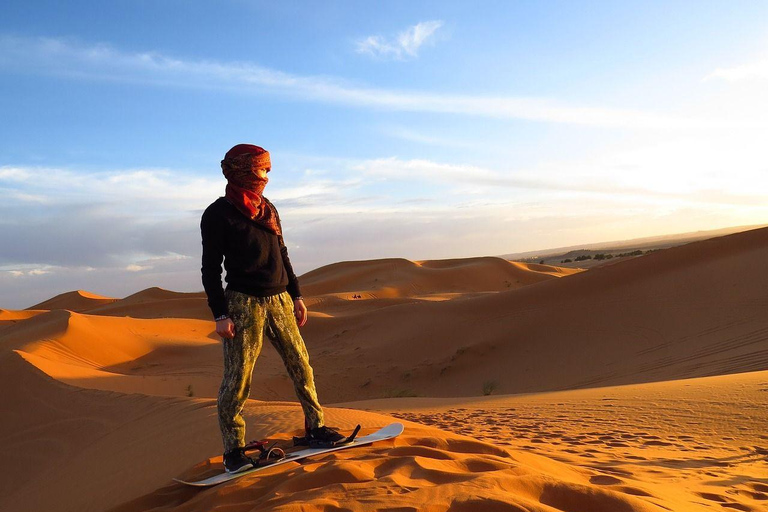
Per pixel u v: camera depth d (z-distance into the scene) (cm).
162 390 2548
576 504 306
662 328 2914
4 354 2084
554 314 3425
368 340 4050
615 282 3538
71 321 3812
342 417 658
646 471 593
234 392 407
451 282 8850
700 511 393
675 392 1240
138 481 613
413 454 384
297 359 436
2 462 1198
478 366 3206
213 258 408
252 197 420
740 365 2008
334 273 9969
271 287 423
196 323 5081
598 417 1066
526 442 821
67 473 866
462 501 275
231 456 397
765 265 3122
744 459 705
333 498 286
